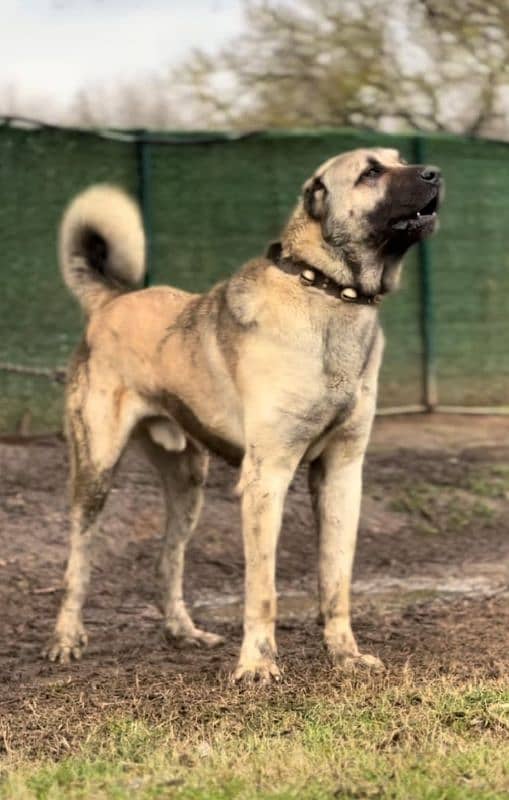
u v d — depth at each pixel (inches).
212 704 227.6
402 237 246.7
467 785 175.5
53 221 495.5
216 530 404.2
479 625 295.4
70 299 497.0
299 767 185.0
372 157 247.0
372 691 231.3
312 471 263.9
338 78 708.7
